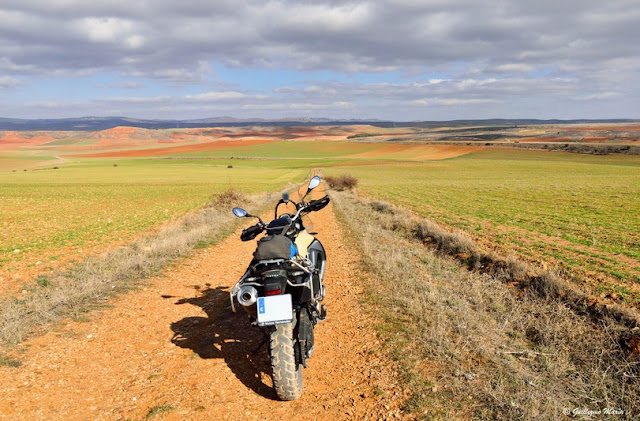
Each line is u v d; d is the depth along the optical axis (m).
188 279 8.73
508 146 166.12
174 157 179.12
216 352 5.18
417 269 9.07
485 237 14.20
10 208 29.14
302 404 4.01
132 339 5.57
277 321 3.87
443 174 82.06
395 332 5.51
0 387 4.22
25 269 10.18
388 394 4.04
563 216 20.38
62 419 3.71
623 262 9.98
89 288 7.47
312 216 19.38
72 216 23.50
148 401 4.03
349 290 7.58
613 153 127.00
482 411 3.67
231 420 3.73
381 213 20.00
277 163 135.88
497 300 6.74
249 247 12.47
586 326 5.46
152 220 20.47
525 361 4.69
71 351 5.16
